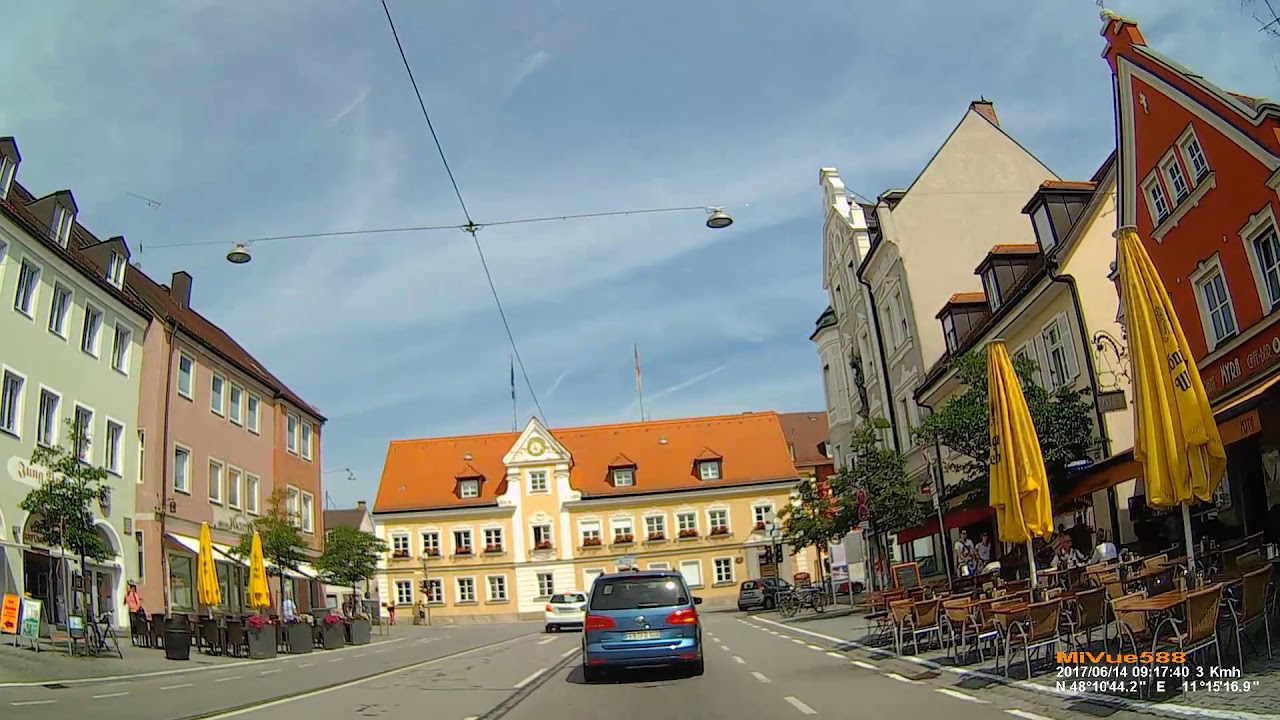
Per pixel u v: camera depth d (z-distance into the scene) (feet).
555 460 220.02
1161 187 67.97
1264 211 56.65
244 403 134.41
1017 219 122.11
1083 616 37.68
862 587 143.64
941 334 117.60
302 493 155.84
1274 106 55.31
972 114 126.11
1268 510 62.39
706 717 36.22
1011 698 35.60
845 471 103.40
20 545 79.51
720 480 220.23
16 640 72.18
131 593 91.25
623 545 215.51
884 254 126.11
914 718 32.91
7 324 81.00
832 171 156.76
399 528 219.82
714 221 62.13
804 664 55.01
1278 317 56.24
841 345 155.22
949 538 115.34
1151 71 66.74
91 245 106.32
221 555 118.62
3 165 83.87
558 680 52.95
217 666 72.74
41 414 86.53
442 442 239.71
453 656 79.41
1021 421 48.67
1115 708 30.60
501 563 215.92
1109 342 77.30
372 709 42.34
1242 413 52.80
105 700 47.50
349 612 132.05
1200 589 33.06
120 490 99.96
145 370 107.45
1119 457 63.16
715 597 212.84
